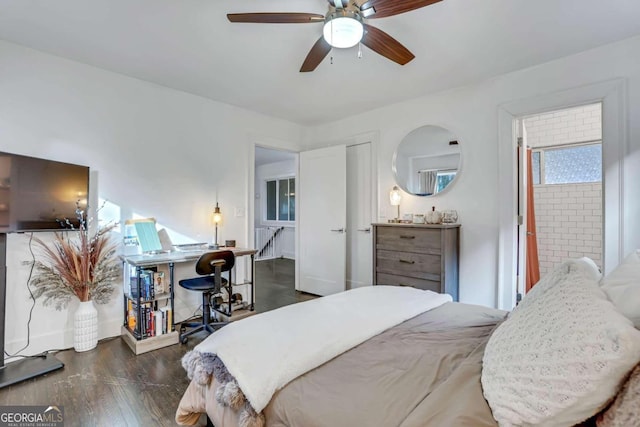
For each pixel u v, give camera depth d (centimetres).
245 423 105
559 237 445
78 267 255
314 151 445
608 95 244
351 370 113
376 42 198
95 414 176
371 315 158
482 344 128
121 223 296
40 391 198
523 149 299
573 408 69
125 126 298
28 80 249
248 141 397
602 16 206
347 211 424
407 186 364
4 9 199
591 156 427
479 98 310
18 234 243
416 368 112
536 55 258
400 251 318
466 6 195
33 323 248
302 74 293
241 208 390
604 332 68
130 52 254
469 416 80
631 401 63
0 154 206
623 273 106
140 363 237
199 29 221
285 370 111
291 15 171
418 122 354
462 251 320
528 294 131
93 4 194
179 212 336
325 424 90
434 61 267
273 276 568
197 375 133
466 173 319
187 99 342
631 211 236
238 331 139
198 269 272
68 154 267
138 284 257
